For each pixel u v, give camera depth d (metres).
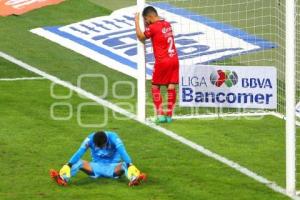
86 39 57.06
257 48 54.16
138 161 35.94
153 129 40.62
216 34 56.22
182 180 33.72
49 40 56.81
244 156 37.00
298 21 52.38
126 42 56.69
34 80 48.69
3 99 44.72
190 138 39.41
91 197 31.67
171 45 41.62
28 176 33.91
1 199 31.38
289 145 32.12
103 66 52.34
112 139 33.12
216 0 61.94
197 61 51.78
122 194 31.98
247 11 60.28
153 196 31.86
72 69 51.34
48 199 31.44
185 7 59.09
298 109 44.09
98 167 33.50
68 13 62.09
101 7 63.53
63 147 37.56
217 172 34.78
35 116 42.03
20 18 60.84
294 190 32.34
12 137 38.72
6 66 51.12
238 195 32.12
